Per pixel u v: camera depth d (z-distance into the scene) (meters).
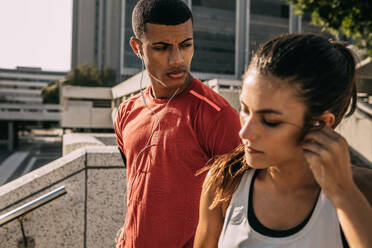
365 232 0.57
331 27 5.52
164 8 1.19
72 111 9.77
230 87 6.16
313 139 0.62
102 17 87.25
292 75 0.59
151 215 1.26
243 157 0.81
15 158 32.22
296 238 0.70
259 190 0.78
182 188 1.25
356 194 0.60
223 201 0.85
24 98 79.69
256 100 0.62
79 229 2.11
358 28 5.38
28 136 64.75
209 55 69.44
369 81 6.50
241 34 71.81
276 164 0.67
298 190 0.73
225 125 1.24
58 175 2.06
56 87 59.16
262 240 0.74
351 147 6.29
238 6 71.62
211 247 0.89
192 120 1.27
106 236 2.14
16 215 1.92
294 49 0.61
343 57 0.67
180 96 1.31
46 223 2.06
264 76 0.61
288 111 0.61
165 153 1.27
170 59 1.22
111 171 2.15
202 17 69.19
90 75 62.25
